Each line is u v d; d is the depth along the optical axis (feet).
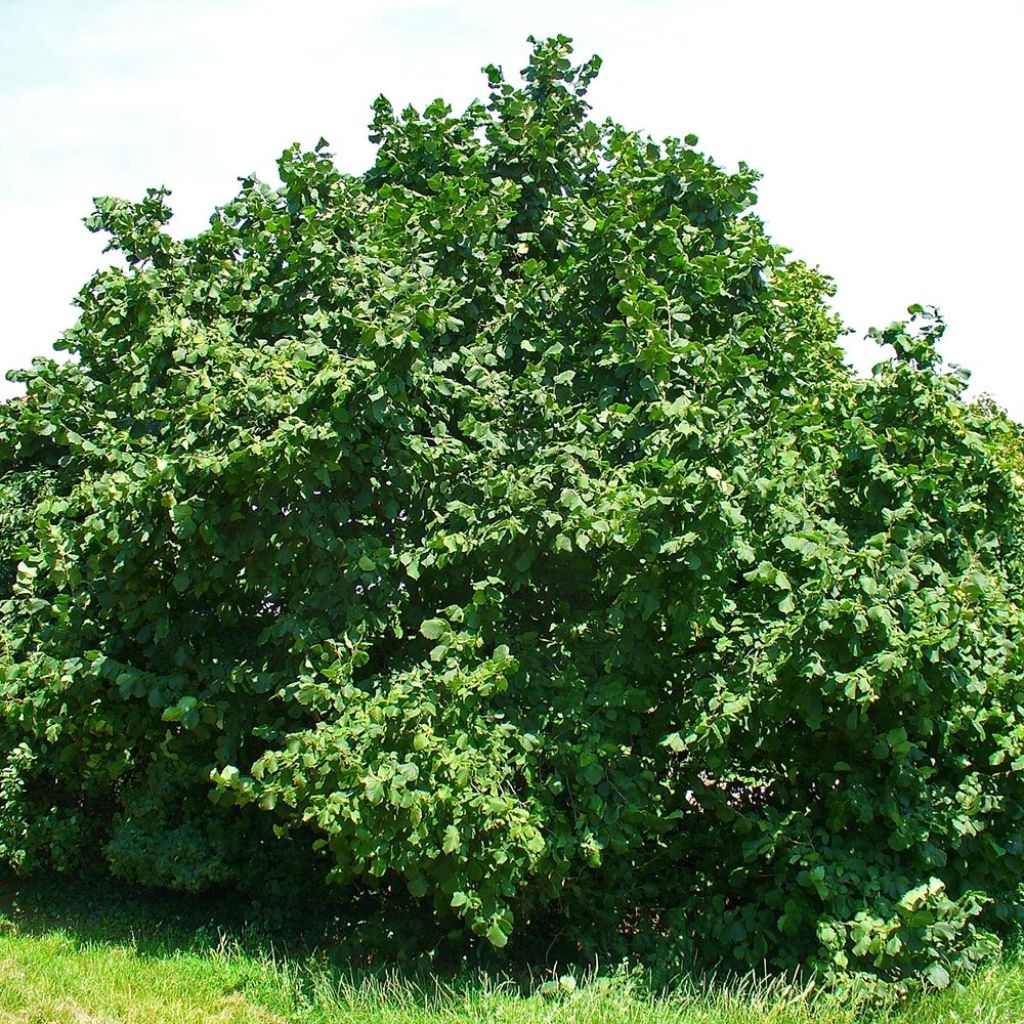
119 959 19.36
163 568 19.93
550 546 17.89
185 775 21.03
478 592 17.38
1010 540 22.03
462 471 19.70
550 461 18.61
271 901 21.74
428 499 19.66
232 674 18.63
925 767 17.44
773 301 24.08
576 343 21.53
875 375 20.12
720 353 18.69
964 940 17.13
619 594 17.34
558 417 19.70
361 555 18.19
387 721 16.15
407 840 15.65
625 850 16.58
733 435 16.74
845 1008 15.65
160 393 20.57
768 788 18.85
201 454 17.33
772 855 17.67
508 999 16.62
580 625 18.35
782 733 18.15
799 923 16.89
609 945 18.43
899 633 15.90
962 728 17.90
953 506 19.75
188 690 19.19
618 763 17.53
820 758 18.19
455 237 21.52
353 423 17.67
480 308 22.03
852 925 15.89
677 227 21.02
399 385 17.67
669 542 16.02
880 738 16.83
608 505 16.81
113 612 20.62
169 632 19.61
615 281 20.77
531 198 24.11
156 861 20.85
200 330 19.75
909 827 16.98
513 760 17.02
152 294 20.65
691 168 21.53
